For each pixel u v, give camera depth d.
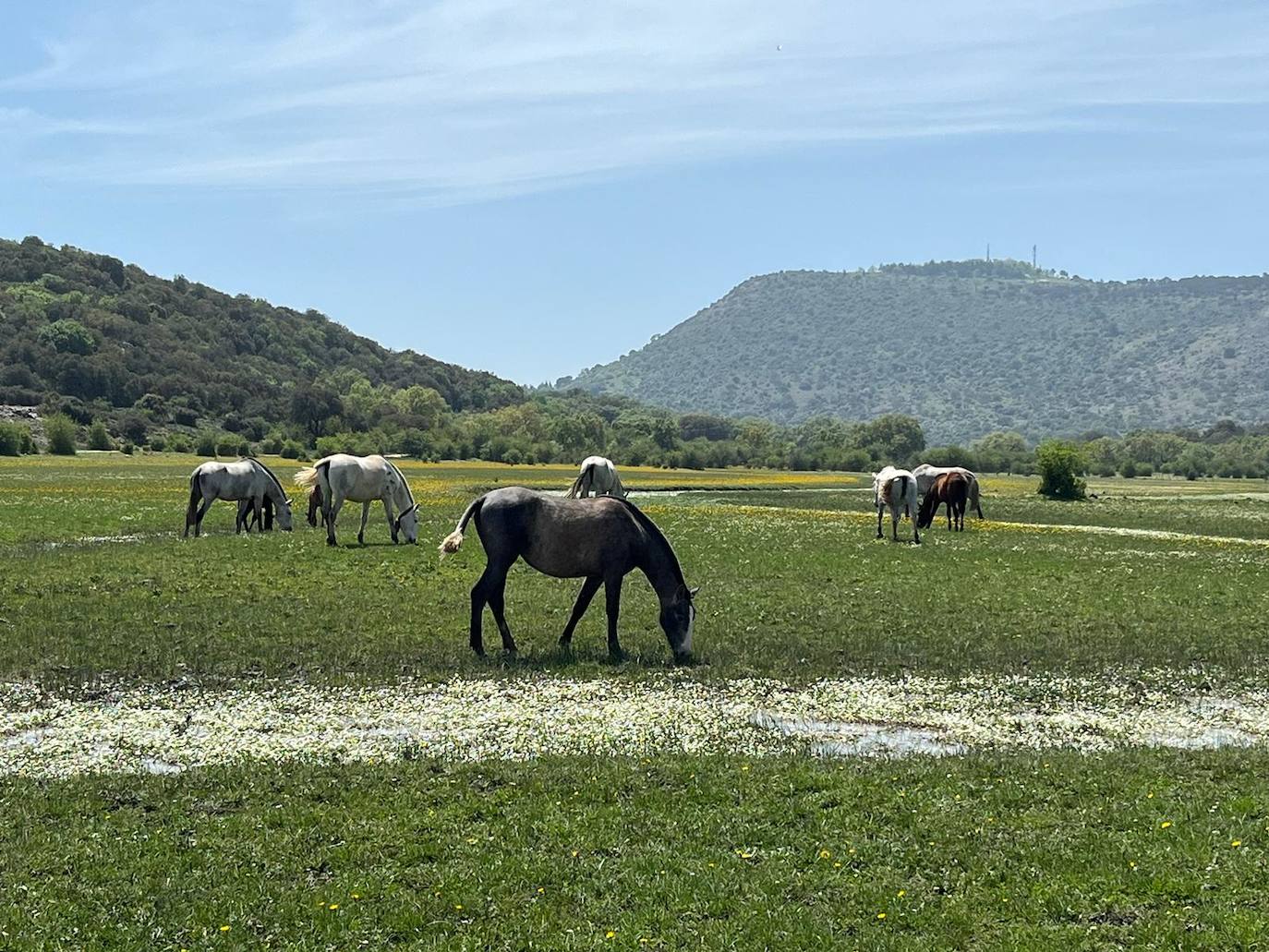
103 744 12.49
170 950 7.56
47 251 182.75
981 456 138.12
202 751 12.30
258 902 8.19
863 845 9.38
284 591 22.25
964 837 9.59
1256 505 65.44
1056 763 12.00
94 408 129.38
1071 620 21.14
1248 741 13.55
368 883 8.53
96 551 28.39
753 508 54.12
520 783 11.04
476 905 8.17
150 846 9.22
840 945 7.59
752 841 9.50
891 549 33.12
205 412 140.12
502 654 17.14
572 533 17.14
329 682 15.34
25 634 17.44
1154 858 9.00
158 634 17.80
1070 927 7.84
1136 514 54.69
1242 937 7.56
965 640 19.05
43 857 8.95
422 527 37.78
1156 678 16.77
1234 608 22.91
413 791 10.73
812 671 16.66
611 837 9.52
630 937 7.68
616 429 148.62
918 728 13.95
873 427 156.00
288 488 59.03
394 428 132.00
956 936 7.73
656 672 16.36
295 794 10.66
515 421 149.00
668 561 17.36
